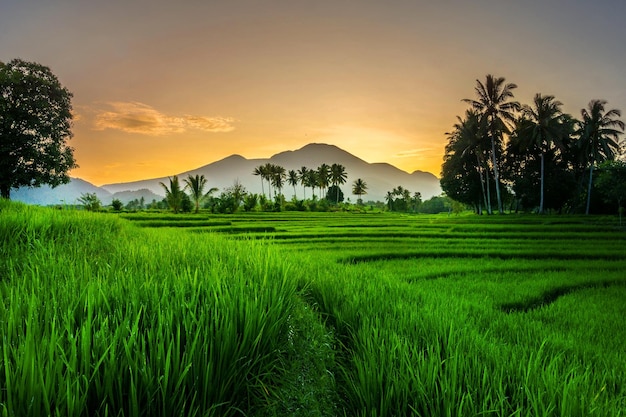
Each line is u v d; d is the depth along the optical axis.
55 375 1.85
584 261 14.91
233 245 7.62
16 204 10.47
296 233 24.30
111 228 9.41
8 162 23.97
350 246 18.91
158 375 2.04
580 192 52.44
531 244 19.94
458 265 13.82
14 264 4.63
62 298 2.84
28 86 25.36
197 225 29.09
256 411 2.54
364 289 6.21
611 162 37.00
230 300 2.97
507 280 11.41
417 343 3.93
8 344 1.99
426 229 28.61
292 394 2.80
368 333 4.02
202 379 2.26
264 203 76.50
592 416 2.79
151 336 2.29
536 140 47.84
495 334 5.94
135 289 3.09
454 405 2.69
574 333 6.72
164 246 6.81
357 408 2.97
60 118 27.05
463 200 62.84
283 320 3.37
